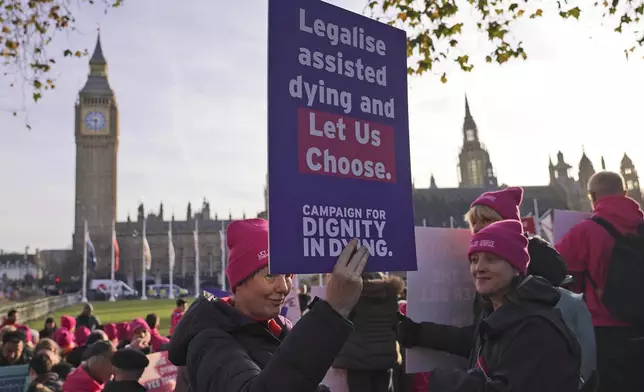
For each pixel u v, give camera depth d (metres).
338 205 2.12
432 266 3.78
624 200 4.12
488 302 3.54
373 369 3.81
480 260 2.91
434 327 3.57
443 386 2.70
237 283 2.25
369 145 2.27
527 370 2.44
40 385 6.04
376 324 3.88
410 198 2.34
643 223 4.01
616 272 3.92
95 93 133.38
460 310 3.86
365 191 2.21
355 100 2.28
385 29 2.46
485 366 2.68
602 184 4.23
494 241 2.87
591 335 3.05
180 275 131.00
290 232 1.97
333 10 2.29
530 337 2.50
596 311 4.00
